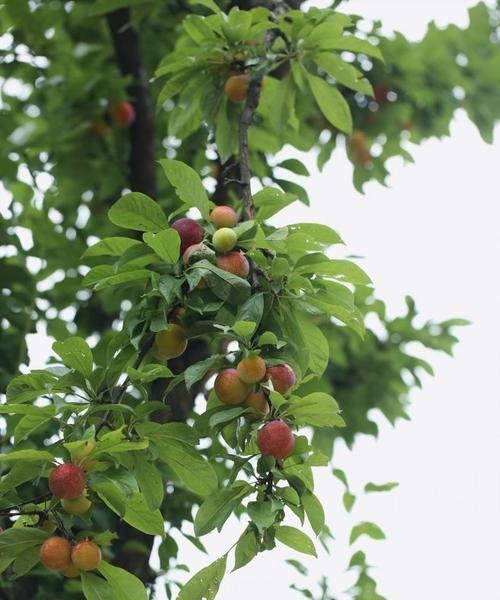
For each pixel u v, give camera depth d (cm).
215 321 423
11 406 392
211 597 409
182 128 603
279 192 462
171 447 410
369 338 845
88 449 385
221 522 400
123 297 749
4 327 731
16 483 402
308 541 408
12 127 791
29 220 794
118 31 774
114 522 634
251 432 404
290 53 547
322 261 432
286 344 427
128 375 406
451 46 927
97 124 775
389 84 888
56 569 393
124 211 434
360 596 728
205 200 438
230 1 687
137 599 407
